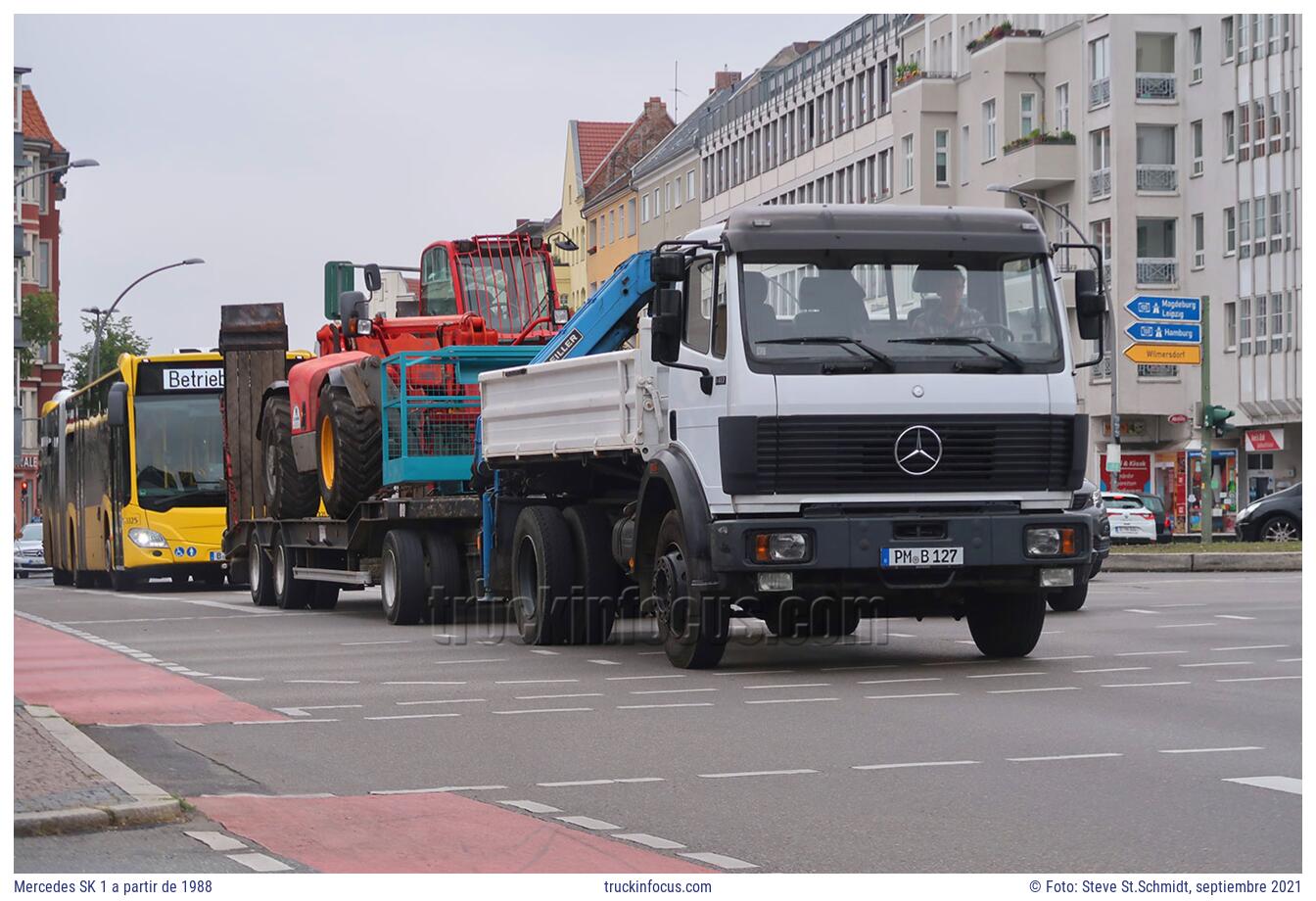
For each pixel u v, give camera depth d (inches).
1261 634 748.6
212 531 1393.9
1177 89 2672.2
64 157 3809.1
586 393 698.2
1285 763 405.4
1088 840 319.9
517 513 778.2
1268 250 2509.8
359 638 805.9
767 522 585.0
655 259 611.8
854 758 421.7
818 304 595.5
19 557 2329.0
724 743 450.6
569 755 436.1
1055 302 613.0
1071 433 607.2
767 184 3703.3
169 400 1397.6
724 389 593.9
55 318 3211.1
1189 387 2647.6
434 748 451.8
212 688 593.6
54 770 385.4
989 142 2901.1
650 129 4894.2
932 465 594.6
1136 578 1252.5
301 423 992.9
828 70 3400.6
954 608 645.3
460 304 1019.9
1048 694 541.3
